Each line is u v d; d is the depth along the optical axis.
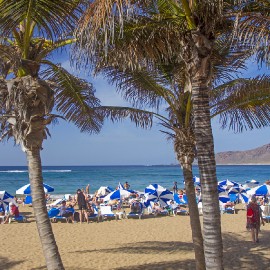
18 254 10.80
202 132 4.57
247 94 6.90
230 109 7.30
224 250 10.89
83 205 17.25
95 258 10.09
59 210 17.42
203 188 4.54
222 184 27.34
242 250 10.86
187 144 7.09
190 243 12.22
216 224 4.48
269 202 21.64
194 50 4.58
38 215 5.86
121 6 3.55
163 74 6.90
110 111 7.82
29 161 5.90
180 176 83.44
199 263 6.85
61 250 11.34
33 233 14.44
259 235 13.29
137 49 5.16
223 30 5.04
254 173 101.12
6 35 5.05
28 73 5.73
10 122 5.85
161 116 7.43
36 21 5.17
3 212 18.03
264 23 4.36
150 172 111.50
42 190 5.93
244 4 4.52
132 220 18.00
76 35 4.08
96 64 5.42
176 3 4.82
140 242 12.57
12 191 44.09
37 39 6.11
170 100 7.26
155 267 9.06
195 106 4.62
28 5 4.78
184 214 20.16
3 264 9.62
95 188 48.53
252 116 7.28
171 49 5.18
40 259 10.15
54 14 5.05
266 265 9.19
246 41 4.51
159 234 14.20
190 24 4.59
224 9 4.64
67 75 7.12
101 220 18.00
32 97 5.66
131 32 4.89
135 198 23.61
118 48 5.11
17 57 5.38
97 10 3.63
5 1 4.64
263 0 4.60
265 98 6.89
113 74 6.87
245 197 21.67
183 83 6.93
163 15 5.15
